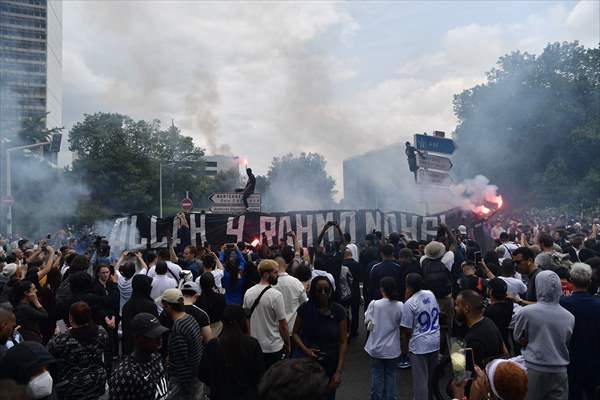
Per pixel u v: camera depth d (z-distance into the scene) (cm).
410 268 925
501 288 685
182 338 565
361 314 1383
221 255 1173
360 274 1120
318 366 233
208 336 607
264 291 667
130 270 911
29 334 585
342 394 787
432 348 663
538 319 545
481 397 372
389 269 917
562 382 542
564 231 1457
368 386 820
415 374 660
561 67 5450
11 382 297
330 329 603
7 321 495
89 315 507
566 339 542
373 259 1166
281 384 220
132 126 7044
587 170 4900
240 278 845
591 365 569
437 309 680
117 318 889
